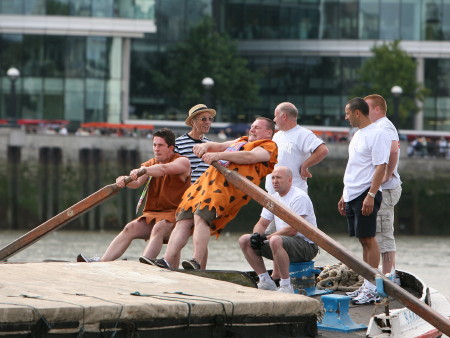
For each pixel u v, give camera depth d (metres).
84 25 123.94
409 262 61.94
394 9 148.62
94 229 103.81
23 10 123.19
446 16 147.25
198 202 18.05
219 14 153.38
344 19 151.62
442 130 149.38
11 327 11.26
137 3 125.31
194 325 12.66
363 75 135.50
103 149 109.38
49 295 12.76
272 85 156.12
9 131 106.75
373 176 21.28
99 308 11.79
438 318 13.42
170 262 18.08
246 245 19.23
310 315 14.04
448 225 111.44
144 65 141.38
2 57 123.62
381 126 22.80
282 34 155.00
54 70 124.56
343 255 14.52
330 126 153.88
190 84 140.50
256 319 13.28
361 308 19.34
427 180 111.25
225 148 18.89
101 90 126.00
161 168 18.97
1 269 15.23
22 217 107.69
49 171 108.31
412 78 134.00
